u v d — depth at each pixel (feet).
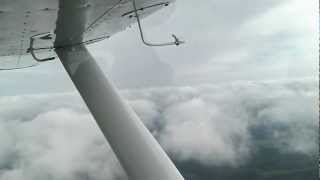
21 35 13.04
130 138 12.16
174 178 11.43
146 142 12.18
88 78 14.01
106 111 12.81
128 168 11.66
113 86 14.01
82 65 14.66
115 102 13.17
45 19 11.51
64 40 14.97
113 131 12.31
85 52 15.48
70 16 11.64
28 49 15.93
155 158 11.76
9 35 12.85
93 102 13.21
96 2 10.76
